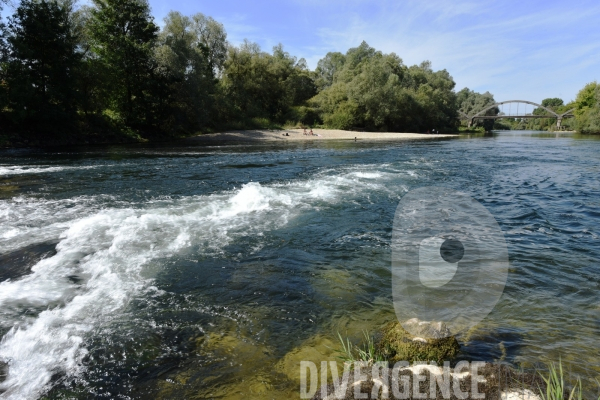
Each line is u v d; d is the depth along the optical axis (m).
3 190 9.41
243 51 52.84
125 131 32.94
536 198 9.28
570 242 5.78
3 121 24.30
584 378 2.50
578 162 17.44
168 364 2.81
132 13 33.81
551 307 3.63
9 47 24.47
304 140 38.09
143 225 6.28
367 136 47.03
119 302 3.75
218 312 3.60
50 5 27.44
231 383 2.58
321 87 80.75
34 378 2.65
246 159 17.75
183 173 12.73
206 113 41.12
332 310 3.64
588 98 56.50
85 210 7.30
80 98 28.59
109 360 2.85
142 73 34.28
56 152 20.91
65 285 4.08
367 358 2.72
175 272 4.52
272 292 4.03
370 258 5.04
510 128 137.12
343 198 8.75
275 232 6.14
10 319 3.39
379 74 55.75
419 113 64.94
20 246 5.22
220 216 7.04
